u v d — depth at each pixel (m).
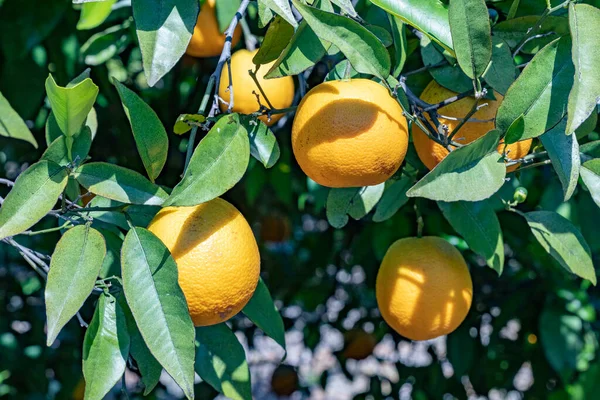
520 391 1.49
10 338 1.36
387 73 0.72
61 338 1.39
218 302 0.70
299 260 1.73
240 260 0.71
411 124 0.86
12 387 1.35
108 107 1.26
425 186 0.67
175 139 1.31
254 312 0.85
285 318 1.71
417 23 0.76
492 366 1.41
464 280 0.84
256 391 2.33
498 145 0.72
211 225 0.70
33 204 0.69
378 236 1.18
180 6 0.72
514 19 0.82
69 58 1.08
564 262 0.81
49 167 0.70
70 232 0.69
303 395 1.92
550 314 1.17
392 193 0.92
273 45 0.75
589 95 0.66
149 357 0.78
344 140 0.71
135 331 0.77
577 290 1.19
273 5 0.71
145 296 0.68
